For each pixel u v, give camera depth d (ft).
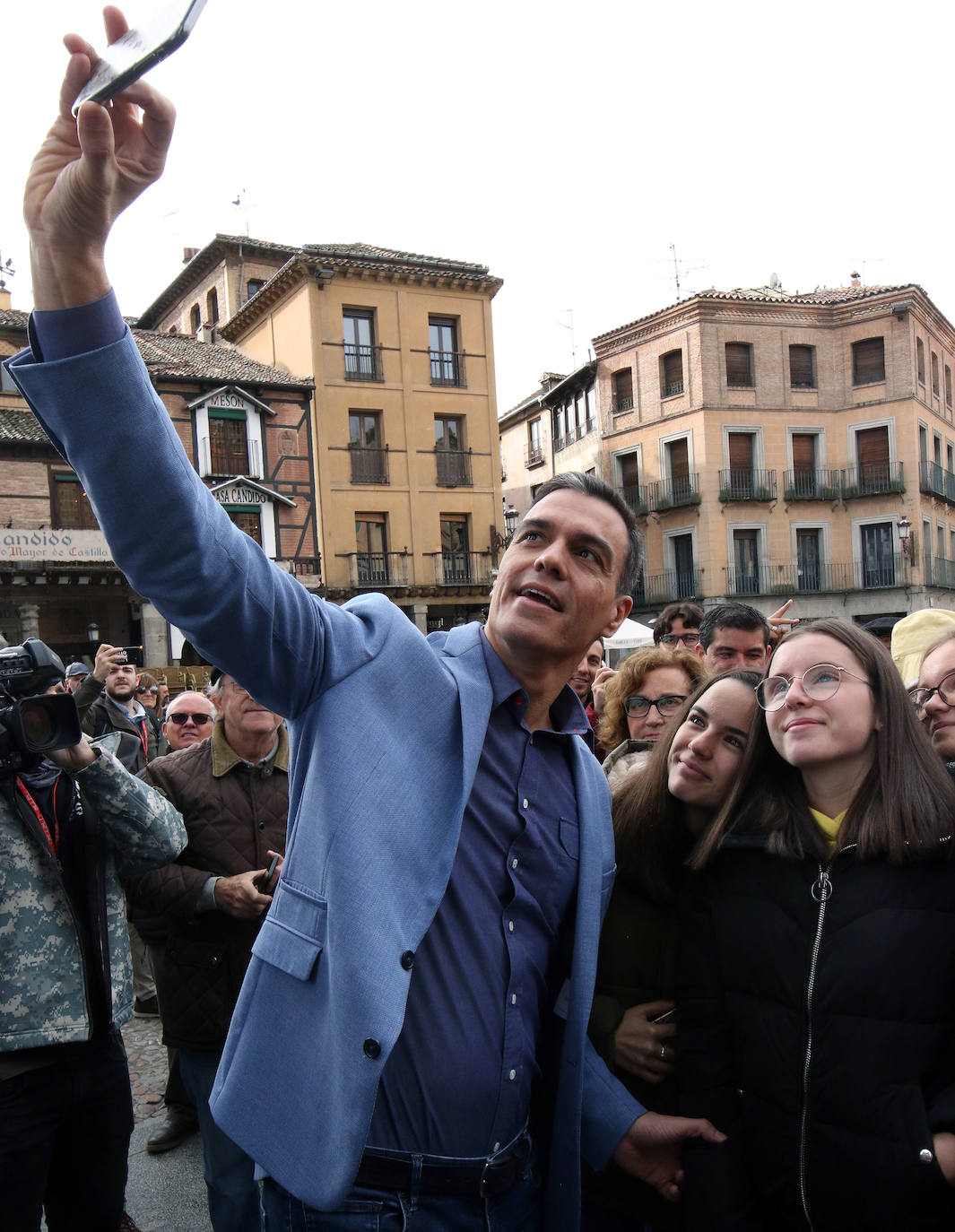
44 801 7.94
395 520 81.25
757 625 12.37
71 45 3.56
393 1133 4.93
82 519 68.23
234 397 74.74
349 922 4.44
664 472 98.32
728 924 6.10
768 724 6.18
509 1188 5.35
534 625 5.43
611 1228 7.00
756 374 96.07
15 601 68.18
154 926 10.23
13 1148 7.33
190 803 10.12
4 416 67.46
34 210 3.76
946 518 106.52
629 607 6.21
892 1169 5.16
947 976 5.40
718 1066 6.16
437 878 4.82
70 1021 7.55
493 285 85.30
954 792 5.74
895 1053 5.32
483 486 85.30
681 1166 6.35
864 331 97.55
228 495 73.77
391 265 80.43
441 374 84.43
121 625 73.15
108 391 3.84
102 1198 8.09
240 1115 4.85
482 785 5.40
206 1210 10.61
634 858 6.97
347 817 4.61
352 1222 4.82
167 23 3.10
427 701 5.12
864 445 98.02
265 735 10.25
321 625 4.84
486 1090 5.10
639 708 10.03
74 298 3.82
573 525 5.55
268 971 4.98
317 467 78.38
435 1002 5.00
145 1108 13.15
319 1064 4.60
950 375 110.01
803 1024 5.61
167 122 3.68
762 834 6.06
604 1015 6.80
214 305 94.07
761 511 96.02
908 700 5.97
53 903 7.70
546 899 5.65
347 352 80.33
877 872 5.64
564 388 112.27
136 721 20.49
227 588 4.30
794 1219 5.63
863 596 96.89
